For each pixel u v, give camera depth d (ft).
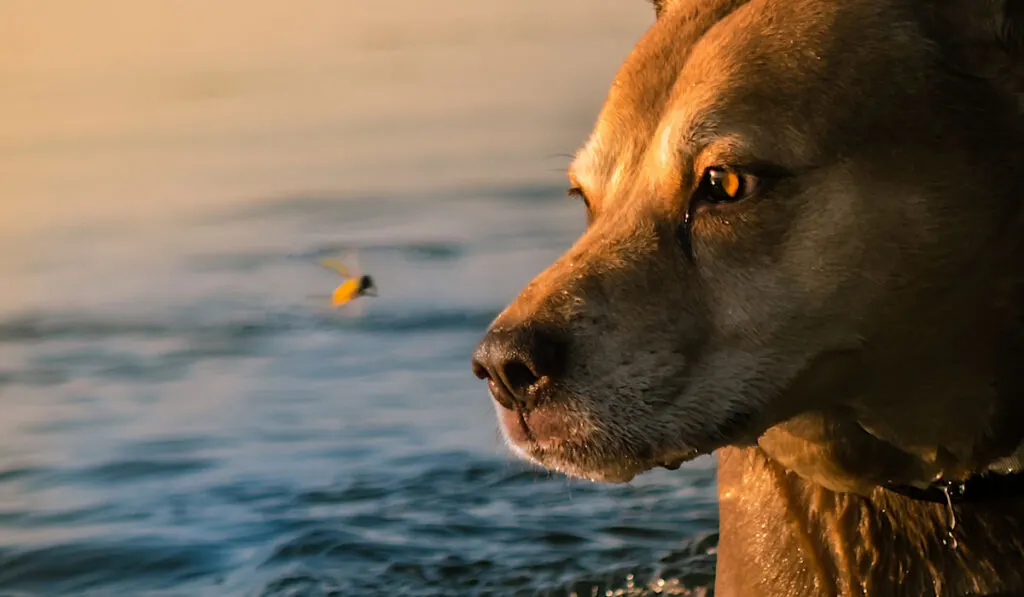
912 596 16.67
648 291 15.26
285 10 76.18
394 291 36.55
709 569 23.66
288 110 56.34
